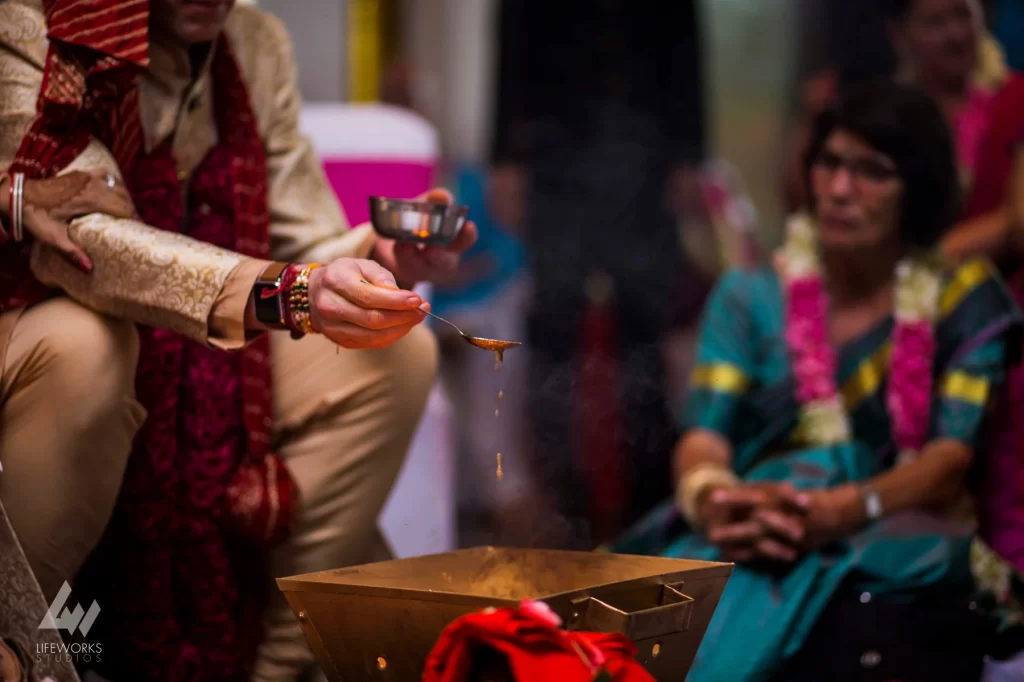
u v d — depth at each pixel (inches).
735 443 89.0
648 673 44.0
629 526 146.1
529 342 157.8
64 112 56.0
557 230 157.6
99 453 55.3
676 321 158.2
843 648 69.9
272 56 69.0
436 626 44.8
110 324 55.7
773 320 88.0
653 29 154.2
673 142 157.1
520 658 40.2
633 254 157.6
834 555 76.5
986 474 84.5
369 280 50.5
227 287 52.6
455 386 158.2
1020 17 139.5
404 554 87.1
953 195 85.3
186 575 61.1
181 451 61.4
